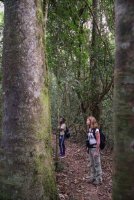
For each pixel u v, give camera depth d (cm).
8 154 532
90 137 836
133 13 253
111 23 1369
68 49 1250
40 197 532
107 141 1443
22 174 526
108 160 1195
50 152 566
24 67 539
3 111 546
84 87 1430
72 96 1786
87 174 948
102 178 906
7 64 546
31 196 525
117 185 262
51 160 566
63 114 1825
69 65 1367
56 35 1130
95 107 1480
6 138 536
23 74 538
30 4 555
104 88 1393
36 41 558
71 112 1812
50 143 568
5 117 541
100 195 746
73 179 880
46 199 538
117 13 266
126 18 257
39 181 534
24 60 540
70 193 745
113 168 271
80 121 1692
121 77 260
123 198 258
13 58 542
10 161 530
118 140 260
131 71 254
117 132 262
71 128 1828
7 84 543
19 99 534
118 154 261
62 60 1250
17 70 538
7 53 549
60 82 1188
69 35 1191
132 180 253
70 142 1753
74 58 1405
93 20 1395
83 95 1464
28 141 531
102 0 1382
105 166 1091
